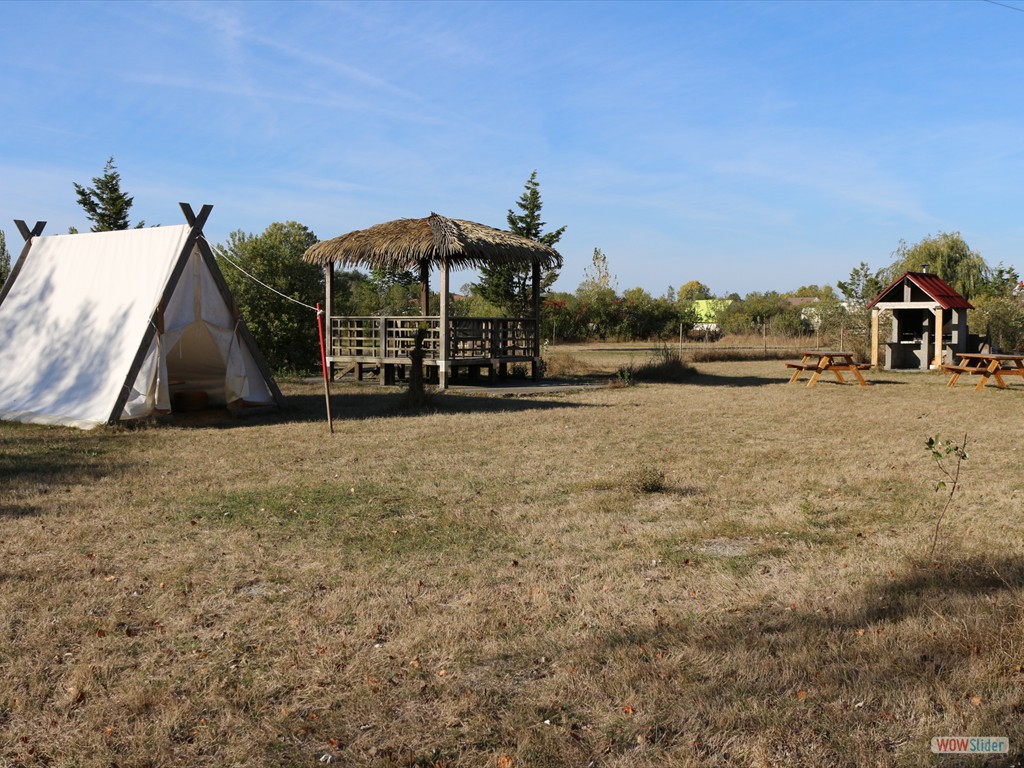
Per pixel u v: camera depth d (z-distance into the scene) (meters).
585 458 10.82
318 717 4.12
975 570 5.89
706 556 6.54
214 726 4.04
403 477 9.58
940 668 4.40
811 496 8.56
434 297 36.09
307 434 12.97
